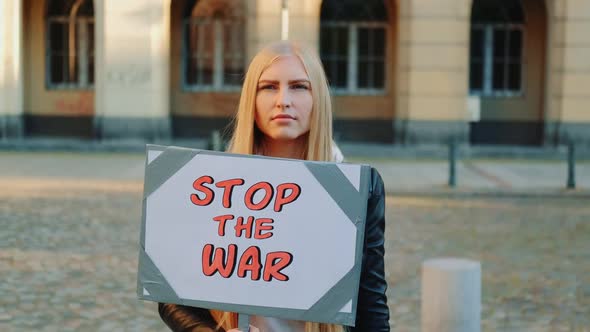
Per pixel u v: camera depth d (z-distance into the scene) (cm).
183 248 285
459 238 1235
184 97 2725
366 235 279
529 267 1042
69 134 2769
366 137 2747
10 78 2636
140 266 288
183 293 284
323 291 277
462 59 2541
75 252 1075
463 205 1614
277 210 280
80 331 746
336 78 2747
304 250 279
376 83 2750
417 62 2536
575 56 2559
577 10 2550
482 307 852
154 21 2525
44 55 2755
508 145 2747
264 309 280
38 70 2761
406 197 1723
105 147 2505
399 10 2555
